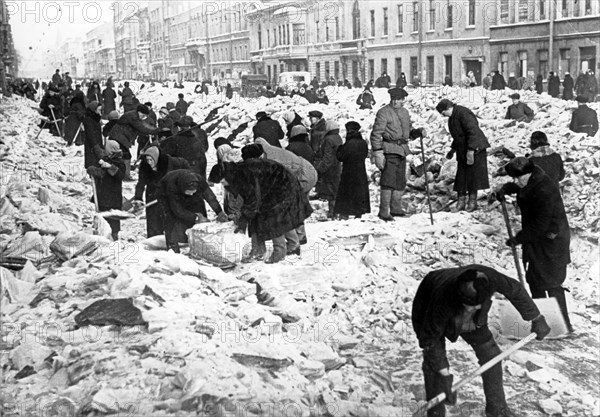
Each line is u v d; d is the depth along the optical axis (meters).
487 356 5.38
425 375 5.33
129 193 15.17
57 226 10.60
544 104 19.59
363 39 50.62
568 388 6.04
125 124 13.53
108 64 84.06
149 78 68.31
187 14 67.25
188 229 9.33
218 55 65.44
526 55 38.06
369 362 6.43
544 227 7.13
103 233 9.90
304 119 22.41
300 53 56.41
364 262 9.01
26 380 5.84
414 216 11.29
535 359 6.54
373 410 5.52
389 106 11.36
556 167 9.66
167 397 5.35
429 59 44.56
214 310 6.84
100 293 7.11
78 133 21.33
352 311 7.57
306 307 7.52
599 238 9.80
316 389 5.75
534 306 5.30
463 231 10.37
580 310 7.98
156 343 6.00
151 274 7.36
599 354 6.79
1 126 21.59
